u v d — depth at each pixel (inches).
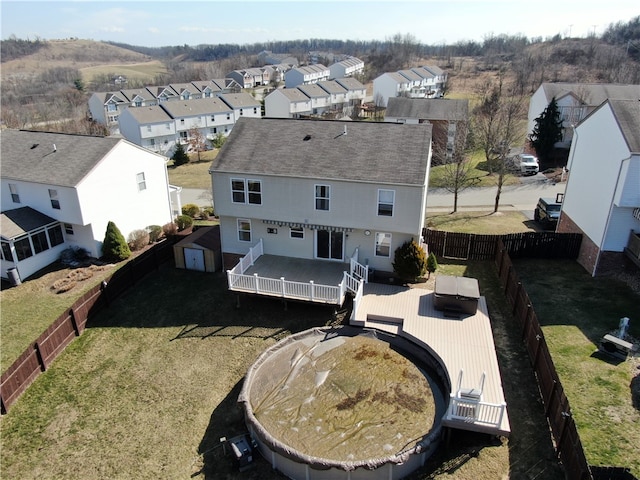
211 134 3425.2
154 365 742.5
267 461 566.9
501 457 544.1
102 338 818.8
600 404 600.1
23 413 654.5
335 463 514.6
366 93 5113.2
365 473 520.7
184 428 617.9
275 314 863.1
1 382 647.8
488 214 1400.1
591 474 451.2
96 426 626.8
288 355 732.0
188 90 4817.9
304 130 1003.3
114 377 719.7
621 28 5979.3
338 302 820.0
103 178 1139.3
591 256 973.8
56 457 581.0
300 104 3745.1
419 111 2124.8
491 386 619.2
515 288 831.7
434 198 1592.0
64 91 5526.6
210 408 649.6
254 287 866.1
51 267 1117.7
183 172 2391.7
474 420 556.1
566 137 2021.4
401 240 903.7
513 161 1846.7
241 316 863.1
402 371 689.0
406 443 556.7
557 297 876.0
